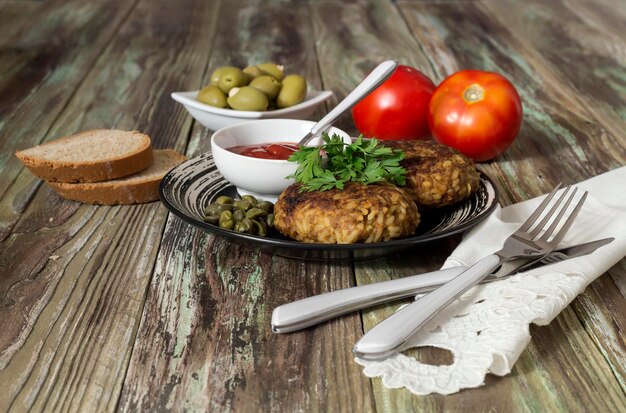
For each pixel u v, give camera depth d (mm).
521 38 1276
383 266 621
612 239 614
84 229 678
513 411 491
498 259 566
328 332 545
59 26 1303
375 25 1335
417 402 495
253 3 1469
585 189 719
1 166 803
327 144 646
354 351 509
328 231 595
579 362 528
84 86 1043
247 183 673
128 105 980
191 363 523
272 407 494
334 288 595
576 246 612
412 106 844
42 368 520
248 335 545
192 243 650
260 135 731
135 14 1384
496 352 503
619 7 1479
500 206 682
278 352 530
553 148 865
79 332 550
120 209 713
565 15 1413
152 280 604
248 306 574
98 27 1304
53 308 574
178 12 1402
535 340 545
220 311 569
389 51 1203
